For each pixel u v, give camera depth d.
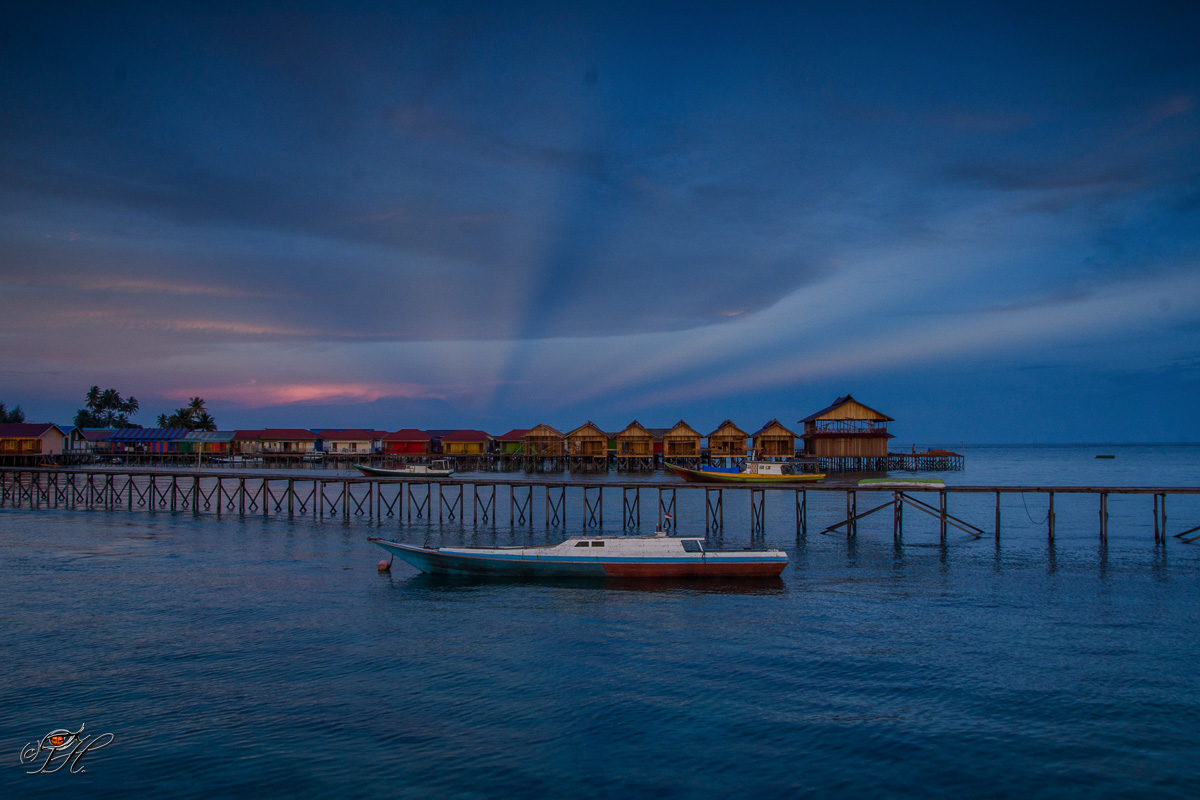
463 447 128.50
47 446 115.94
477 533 51.53
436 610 29.78
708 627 27.42
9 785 15.88
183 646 24.75
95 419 166.00
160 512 64.75
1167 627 27.28
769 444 111.44
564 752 17.36
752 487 49.97
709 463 111.81
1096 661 23.52
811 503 75.19
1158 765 16.84
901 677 22.08
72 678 21.72
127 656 23.67
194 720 18.92
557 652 24.44
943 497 46.50
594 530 53.09
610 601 31.44
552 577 35.66
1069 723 18.95
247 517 60.72
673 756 17.20
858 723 18.92
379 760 16.94
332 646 24.94
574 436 115.38
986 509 68.94
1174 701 20.33
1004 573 37.12
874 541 47.94
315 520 58.81
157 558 40.69
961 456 133.62
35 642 25.05
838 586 34.25
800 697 20.56
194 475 63.09
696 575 35.50
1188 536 49.19
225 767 16.58
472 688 21.17
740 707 19.89
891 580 35.53
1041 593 32.69
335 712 19.45
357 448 130.62
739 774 16.41
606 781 16.09
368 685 21.34
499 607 30.38
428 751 17.38
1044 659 23.70
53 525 55.25
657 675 22.27
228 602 30.75
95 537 48.69
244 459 124.56
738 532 52.75
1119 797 15.54
